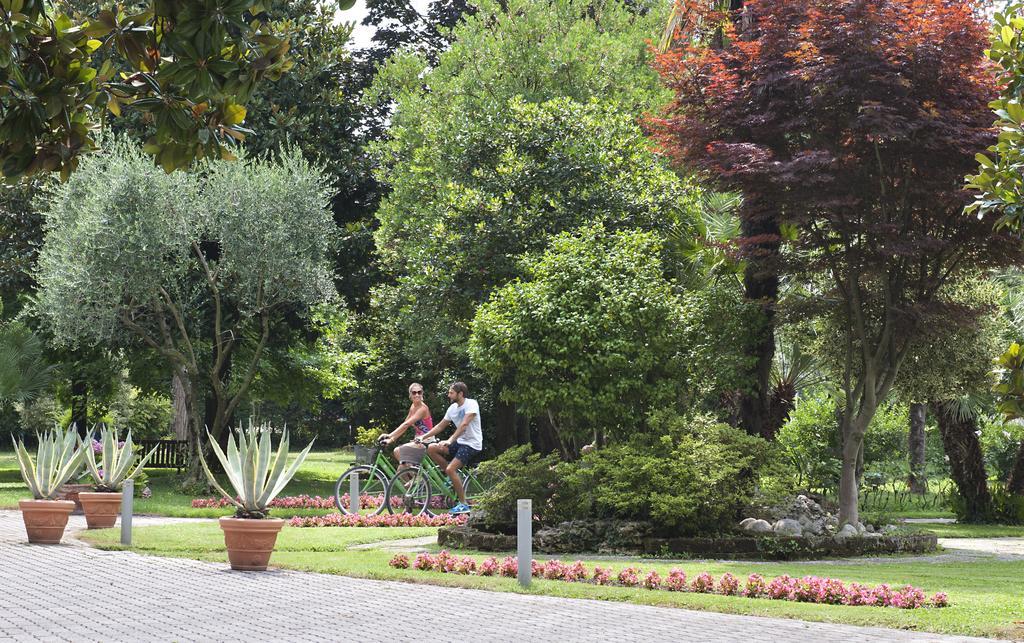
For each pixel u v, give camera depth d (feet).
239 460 37.47
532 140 82.02
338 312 99.66
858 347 57.82
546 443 104.22
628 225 76.18
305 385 120.37
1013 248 46.50
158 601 28.68
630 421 48.52
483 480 62.44
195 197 75.82
